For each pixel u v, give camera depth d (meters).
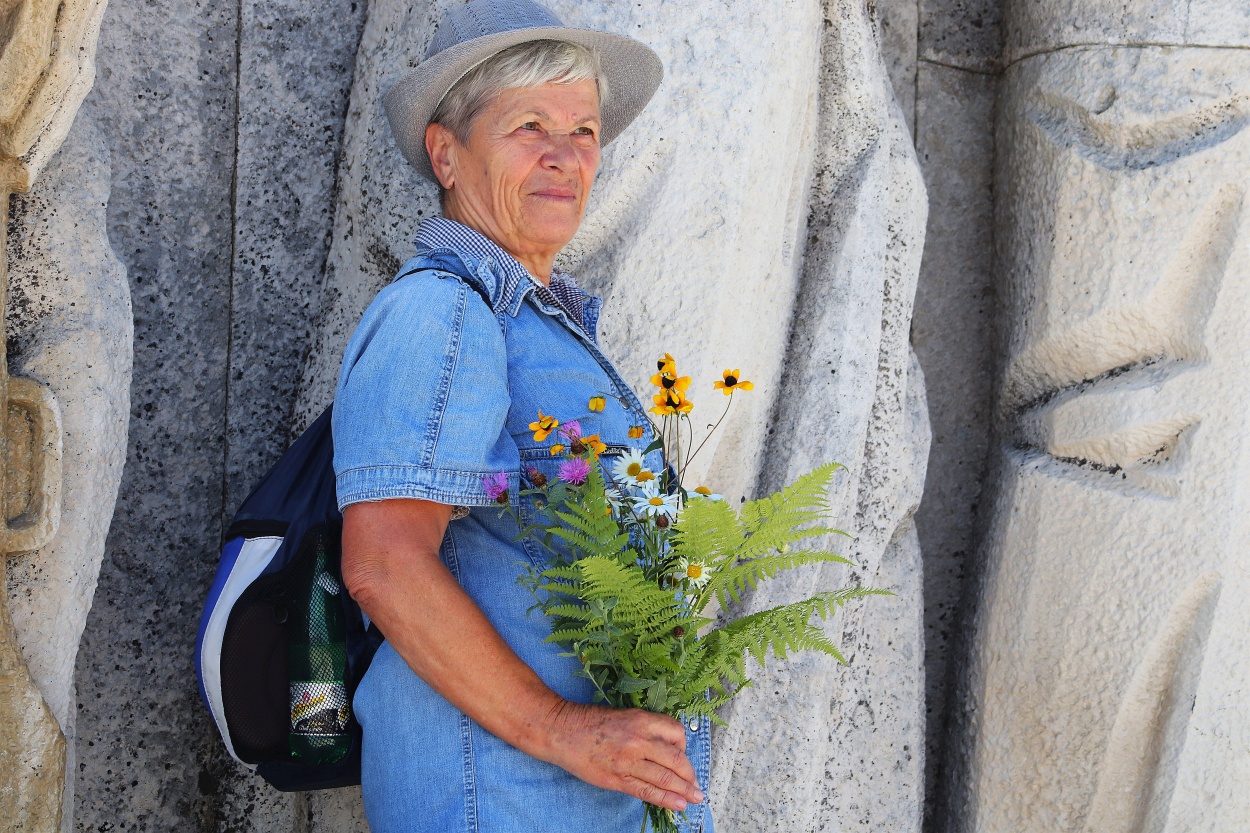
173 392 2.22
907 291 2.52
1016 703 2.49
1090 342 2.45
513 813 1.46
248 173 2.29
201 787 2.24
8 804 1.57
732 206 2.15
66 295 1.72
